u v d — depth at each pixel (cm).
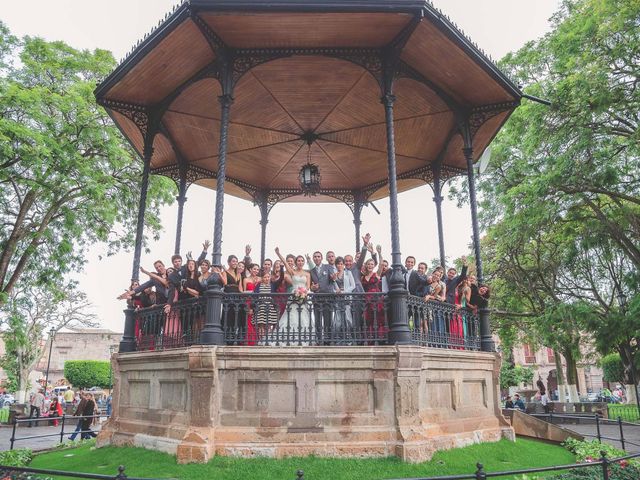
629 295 2070
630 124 1802
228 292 809
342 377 713
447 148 1210
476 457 731
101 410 2527
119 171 1967
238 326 766
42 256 2053
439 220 1264
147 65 882
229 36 809
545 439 1012
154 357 813
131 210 2084
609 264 2166
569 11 2056
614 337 1816
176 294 851
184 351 730
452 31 794
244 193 1507
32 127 1659
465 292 951
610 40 1728
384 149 1270
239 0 718
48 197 1836
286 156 1326
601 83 1645
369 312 817
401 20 765
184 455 662
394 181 815
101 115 1794
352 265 891
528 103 1856
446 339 844
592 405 2103
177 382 779
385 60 855
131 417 873
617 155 1848
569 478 674
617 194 1859
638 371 1845
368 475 614
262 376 712
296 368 711
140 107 1031
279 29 788
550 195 1900
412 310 780
